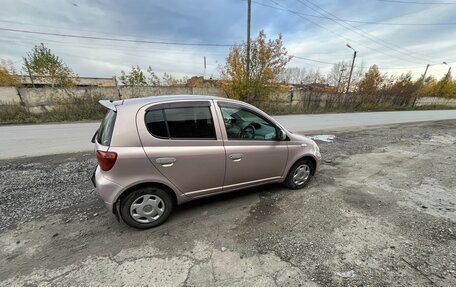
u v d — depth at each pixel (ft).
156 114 8.23
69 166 15.64
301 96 69.15
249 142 9.94
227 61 56.44
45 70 71.26
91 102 46.68
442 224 9.05
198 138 8.83
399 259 7.06
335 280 6.22
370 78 89.15
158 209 8.74
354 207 10.39
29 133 27.94
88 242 7.86
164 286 6.01
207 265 6.77
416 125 40.24
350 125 38.22
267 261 6.94
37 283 6.10
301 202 10.80
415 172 15.38
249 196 11.34
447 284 6.10
